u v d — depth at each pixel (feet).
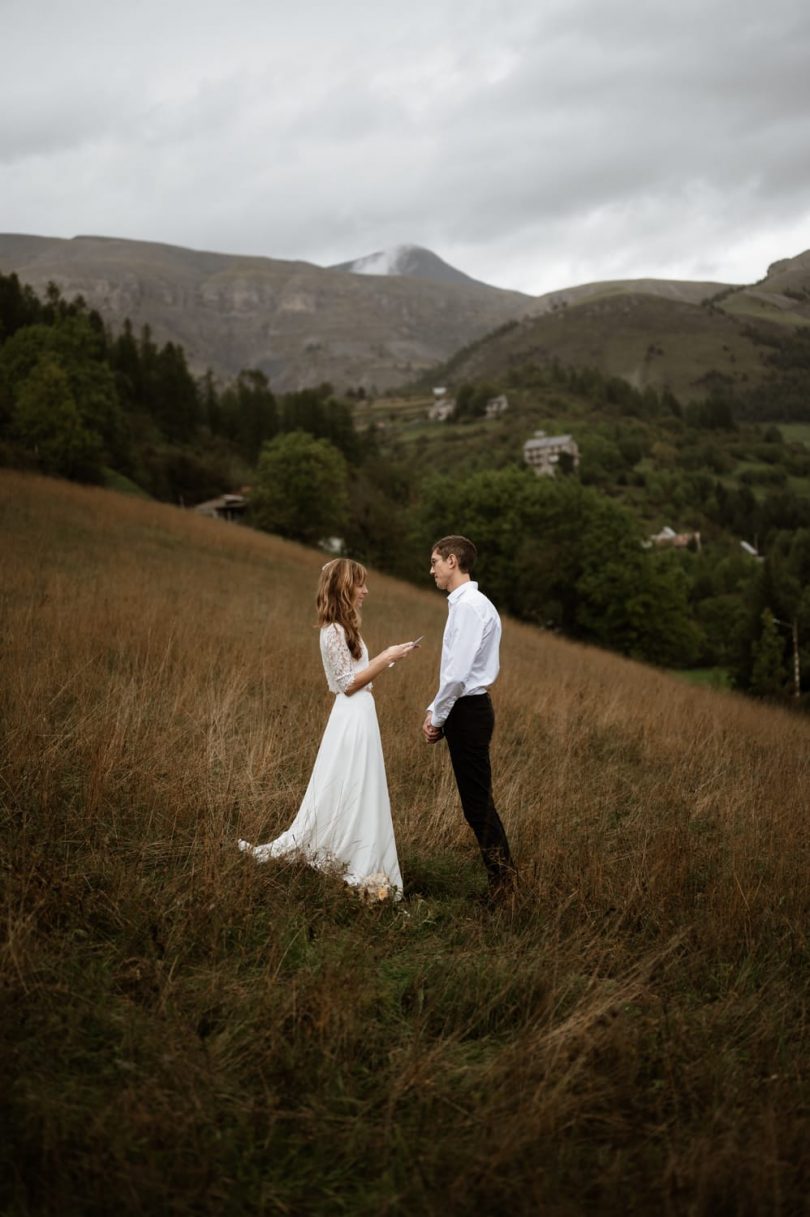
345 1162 7.73
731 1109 8.60
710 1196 7.30
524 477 181.37
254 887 12.28
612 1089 8.65
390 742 21.24
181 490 238.89
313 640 38.19
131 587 42.39
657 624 159.43
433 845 15.70
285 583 75.97
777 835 17.48
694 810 19.98
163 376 319.06
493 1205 7.19
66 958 10.07
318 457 183.21
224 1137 7.68
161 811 14.61
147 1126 7.47
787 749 30.55
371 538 201.05
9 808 13.57
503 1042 9.98
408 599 91.04
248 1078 8.66
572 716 28.73
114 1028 9.12
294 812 15.90
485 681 13.80
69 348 164.66
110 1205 6.84
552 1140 7.98
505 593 175.63
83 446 140.36
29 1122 7.43
